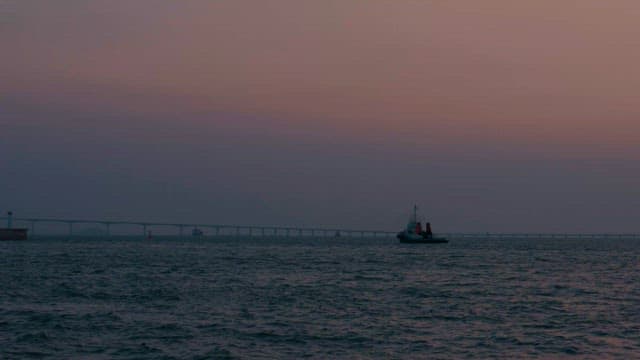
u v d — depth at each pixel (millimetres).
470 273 117562
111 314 62250
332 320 59875
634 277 110438
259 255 185625
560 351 47781
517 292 84062
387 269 127125
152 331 53875
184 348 47719
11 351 46719
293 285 91375
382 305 70125
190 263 143000
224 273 113125
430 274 114375
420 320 60250
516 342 50656
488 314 64125
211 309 66312
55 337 51312
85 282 94250
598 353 47250
